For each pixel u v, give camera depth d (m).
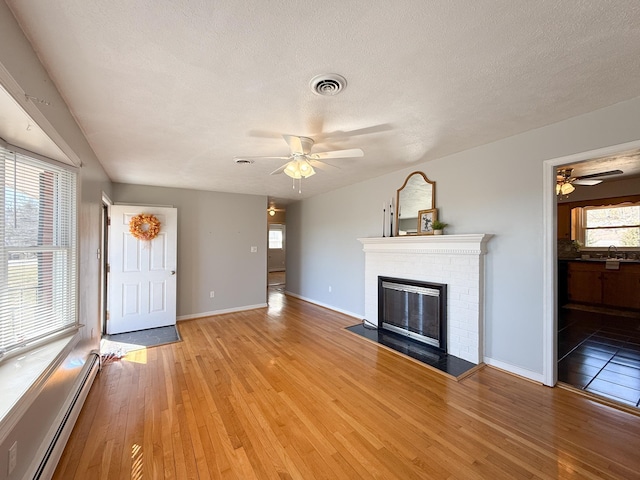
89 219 2.68
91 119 2.23
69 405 1.97
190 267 4.93
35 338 1.87
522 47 1.47
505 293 2.80
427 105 2.09
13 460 1.28
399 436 1.92
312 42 1.42
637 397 2.33
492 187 2.88
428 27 1.33
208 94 1.91
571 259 5.52
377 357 3.21
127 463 1.69
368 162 3.55
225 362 3.10
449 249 3.19
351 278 4.95
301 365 3.01
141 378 2.74
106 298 4.10
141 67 1.61
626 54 1.52
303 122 2.35
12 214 1.74
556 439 1.88
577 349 3.36
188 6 1.20
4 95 1.20
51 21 1.27
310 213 6.09
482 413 2.16
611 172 4.02
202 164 3.46
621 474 1.60
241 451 1.79
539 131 2.53
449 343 3.26
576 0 1.17
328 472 1.63
